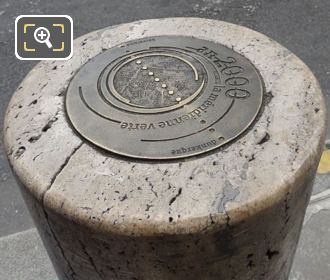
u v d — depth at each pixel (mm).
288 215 1561
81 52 2057
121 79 1820
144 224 1390
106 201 1451
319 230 2514
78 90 1818
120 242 1433
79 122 1689
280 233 1579
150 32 2131
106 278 1599
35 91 1877
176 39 2045
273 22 3926
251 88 1753
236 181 1475
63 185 1510
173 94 1732
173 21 2186
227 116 1649
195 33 2092
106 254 1496
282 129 1619
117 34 2141
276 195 1445
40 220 1625
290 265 1892
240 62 1883
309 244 2465
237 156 1543
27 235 2615
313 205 2623
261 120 1651
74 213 1443
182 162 1538
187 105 1690
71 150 1612
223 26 2119
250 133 1607
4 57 3750
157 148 1570
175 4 4199
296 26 3867
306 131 1611
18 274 2467
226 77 1804
